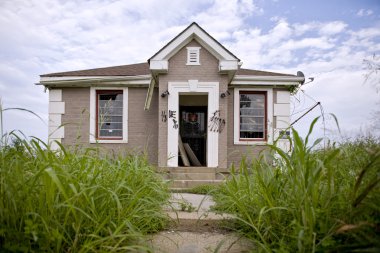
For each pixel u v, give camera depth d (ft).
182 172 23.03
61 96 29.58
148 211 7.73
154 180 10.23
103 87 29.60
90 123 28.96
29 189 5.42
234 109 29.53
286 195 6.82
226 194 9.80
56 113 29.37
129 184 8.01
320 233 5.48
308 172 5.72
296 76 29.40
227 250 6.45
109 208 6.63
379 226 4.84
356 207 5.12
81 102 29.53
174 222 9.10
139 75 29.07
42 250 5.19
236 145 29.04
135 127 29.37
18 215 5.36
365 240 4.69
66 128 29.25
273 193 7.10
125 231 6.47
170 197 10.68
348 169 7.07
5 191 5.22
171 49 25.09
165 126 25.18
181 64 25.79
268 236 6.55
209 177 22.38
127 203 7.29
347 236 5.20
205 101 32.83
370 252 4.48
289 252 5.55
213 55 25.84
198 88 25.58
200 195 15.78
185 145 30.19
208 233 8.32
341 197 5.87
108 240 5.71
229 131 29.32
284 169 7.25
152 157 28.91
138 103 29.63
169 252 6.89
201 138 32.86
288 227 6.23
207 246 7.25
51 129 29.19
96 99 29.73
